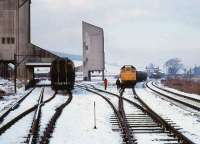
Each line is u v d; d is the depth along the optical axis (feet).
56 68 134.72
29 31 215.72
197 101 94.84
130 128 48.60
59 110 67.21
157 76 372.17
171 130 45.24
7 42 211.00
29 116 63.93
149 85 191.01
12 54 210.79
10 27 211.61
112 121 56.34
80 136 44.50
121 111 64.39
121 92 123.75
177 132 42.39
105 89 150.30
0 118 59.77
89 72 255.70
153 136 43.32
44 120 58.29
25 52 209.97
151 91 140.05
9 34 211.00
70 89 135.64
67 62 135.13
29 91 138.10
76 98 104.47
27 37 212.02
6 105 87.20
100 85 194.59
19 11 211.82
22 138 43.34
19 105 86.84
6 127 50.26
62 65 134.41
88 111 70.54
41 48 208.23
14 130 49.49
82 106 80.43
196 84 171.32
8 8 211.41
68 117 61.52
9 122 53.47
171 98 99.55
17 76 206.80
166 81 226.58
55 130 48.62
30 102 95.04
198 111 71.20
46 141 39.99
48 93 130.93
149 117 59.62
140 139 41.65
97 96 111.14
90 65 252.21
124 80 157.99
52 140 42.06
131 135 42.60
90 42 250.57
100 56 250.37
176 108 76.33
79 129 49.47
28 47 210.18
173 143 38.93
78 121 56.90
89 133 46.47
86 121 56.85
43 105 82.84
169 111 70.44
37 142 40.47
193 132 46.91
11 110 75.05
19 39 210.59
